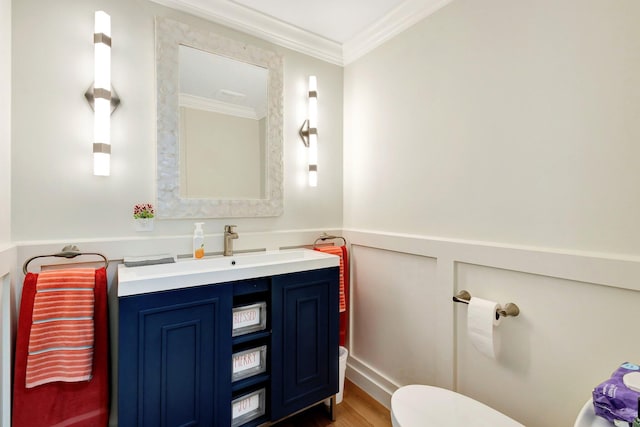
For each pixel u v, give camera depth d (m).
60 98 1.33
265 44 1.89
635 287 0.97
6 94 1.19
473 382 1.43
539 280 1.21
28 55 1.28
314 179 2.02
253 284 1.43
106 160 1.36
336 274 1.71
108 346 1.35
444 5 1.56
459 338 1.49
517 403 1.27
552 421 1.17
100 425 1.25
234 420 1.42
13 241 1.25
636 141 0.99
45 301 1.16
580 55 1.11
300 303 1.57
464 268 1.46
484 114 1.40
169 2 1.57
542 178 1.21
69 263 1.35
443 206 1.57
